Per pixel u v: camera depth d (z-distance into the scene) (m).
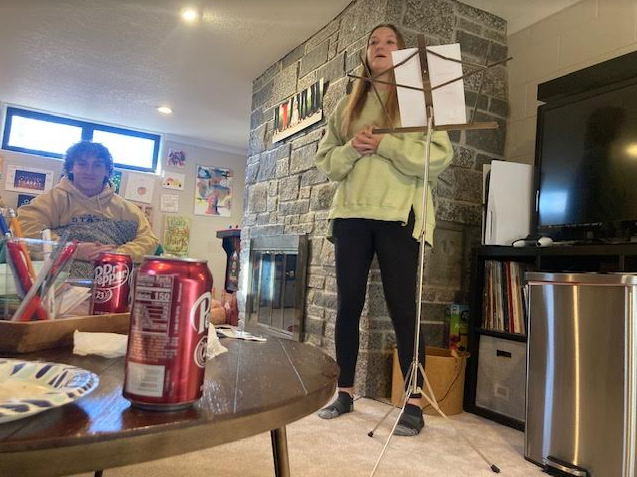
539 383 1.57
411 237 1.84
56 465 0.32
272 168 3.47
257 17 2.94
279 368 0.63
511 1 2.59
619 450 1.34
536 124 2.49
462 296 2.57
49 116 5.08
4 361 0.49
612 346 1.38
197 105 4.62
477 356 2.21
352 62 2.63
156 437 0.36
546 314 1.56
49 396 0.37
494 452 1.65
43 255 0.71
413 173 1.82
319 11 2.82
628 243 1.65
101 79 4.06
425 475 1.41
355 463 1.46
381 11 2.43
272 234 3.34
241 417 0.42
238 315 3.80
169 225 5.61
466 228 2.61
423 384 1.85
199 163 5.84
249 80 3.97
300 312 2.80
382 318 2.33
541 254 1.94
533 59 2.67
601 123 1.98
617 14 2.30
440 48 1.53
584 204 2.01
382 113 1.94
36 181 5.02
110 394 0.45
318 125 2.92
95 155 2.04
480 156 2.66
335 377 0.60
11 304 0.69
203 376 0.43
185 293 0.42
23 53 3.59
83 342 0.64
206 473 1.31
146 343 0.41
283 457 0.82
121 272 0.80
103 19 3.06
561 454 1.48
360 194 1.90
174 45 3.38
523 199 2.28
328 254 2.65
